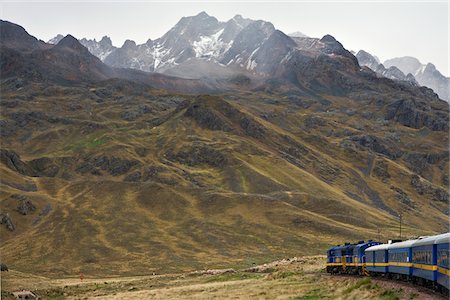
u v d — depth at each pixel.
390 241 67.44
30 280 123.25
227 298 68.50
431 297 44.28
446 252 42.47
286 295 65.69
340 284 67.19
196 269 165.62
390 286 55.06
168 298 75.38
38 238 198.00
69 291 104.88
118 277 156.25
